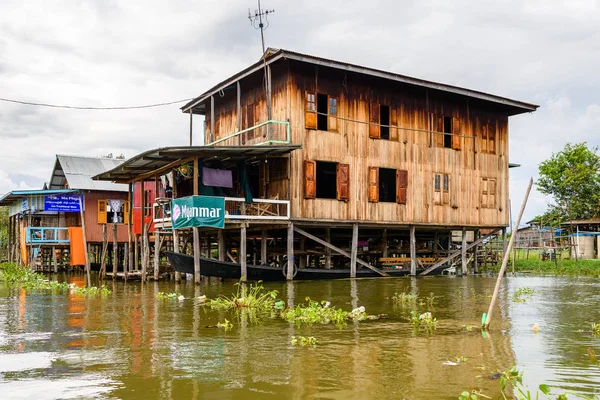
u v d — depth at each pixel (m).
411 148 23.70
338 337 8.82
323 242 21.33
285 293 15.66
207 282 20.30
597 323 10.31
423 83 22.50
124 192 30.89
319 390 5.95
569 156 43.91
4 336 8.98
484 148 26.12
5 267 28.72
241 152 19.05
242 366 6.92
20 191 29.00
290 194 20.33
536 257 41.78
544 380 6.36
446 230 26.38
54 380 6.32
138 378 6.38
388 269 23.70
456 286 18.16
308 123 20.84
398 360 7.25
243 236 19.17
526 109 26.45
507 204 26.89
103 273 24.58
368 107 22.55
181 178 21.94
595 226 42.62
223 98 25.03
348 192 21.78
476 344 8.30
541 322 10.43
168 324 10.15
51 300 14.62
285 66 20.75
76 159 32.31
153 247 29.11
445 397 5.74
